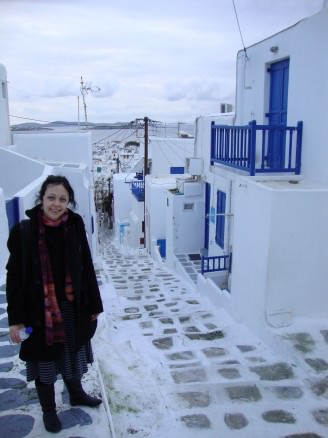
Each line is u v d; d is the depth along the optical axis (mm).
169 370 4699
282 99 8641
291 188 5914
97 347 5078
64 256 2795
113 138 81812
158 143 26938
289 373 4547
